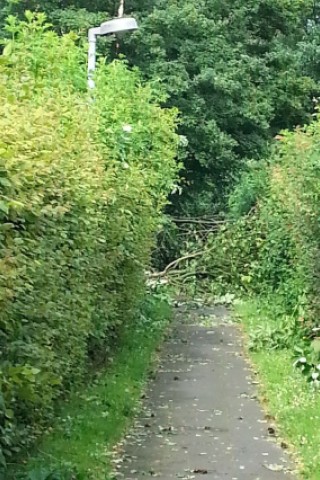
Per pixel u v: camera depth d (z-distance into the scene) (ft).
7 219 25.12
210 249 87.20
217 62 118.73
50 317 30.27
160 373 51.37
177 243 95.35
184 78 114.21
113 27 52.75
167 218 88.74
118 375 47.47
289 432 35.88
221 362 55.42
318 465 30.66
